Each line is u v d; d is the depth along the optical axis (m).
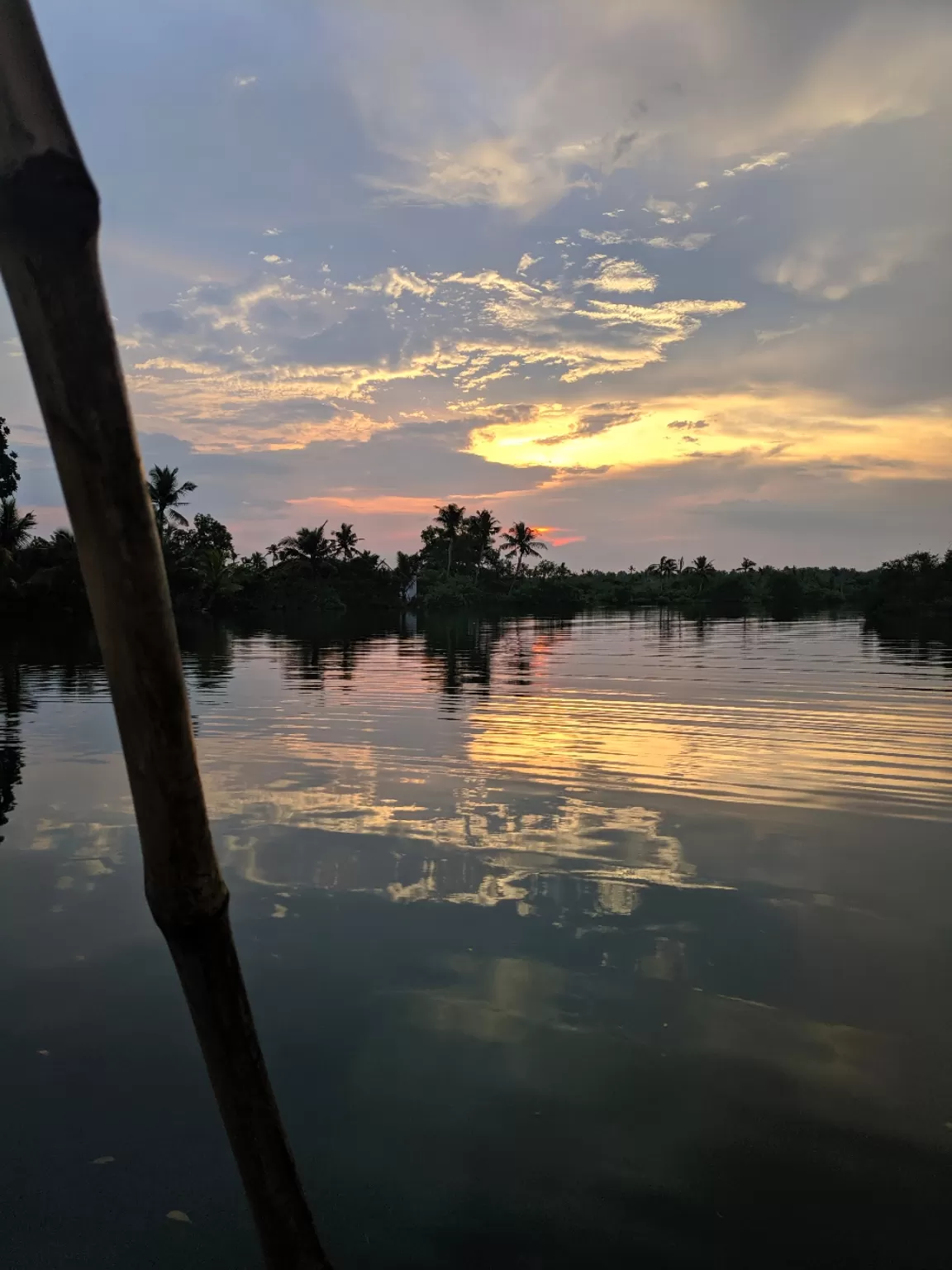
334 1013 4.05
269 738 11.44
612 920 5.15
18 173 0.87
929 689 16.59
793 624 49.00
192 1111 3.31
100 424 0.92
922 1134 3.15
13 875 5.94
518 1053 3.70
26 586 44.97
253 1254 2.60
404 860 6.29
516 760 9.98
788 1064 3.60
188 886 1.10
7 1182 2.91
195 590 63.75
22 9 0.88
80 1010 4.07
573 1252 2.61
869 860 6.29
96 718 13.18
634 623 54.78
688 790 8.48
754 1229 2.69
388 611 89.88
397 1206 2.80
